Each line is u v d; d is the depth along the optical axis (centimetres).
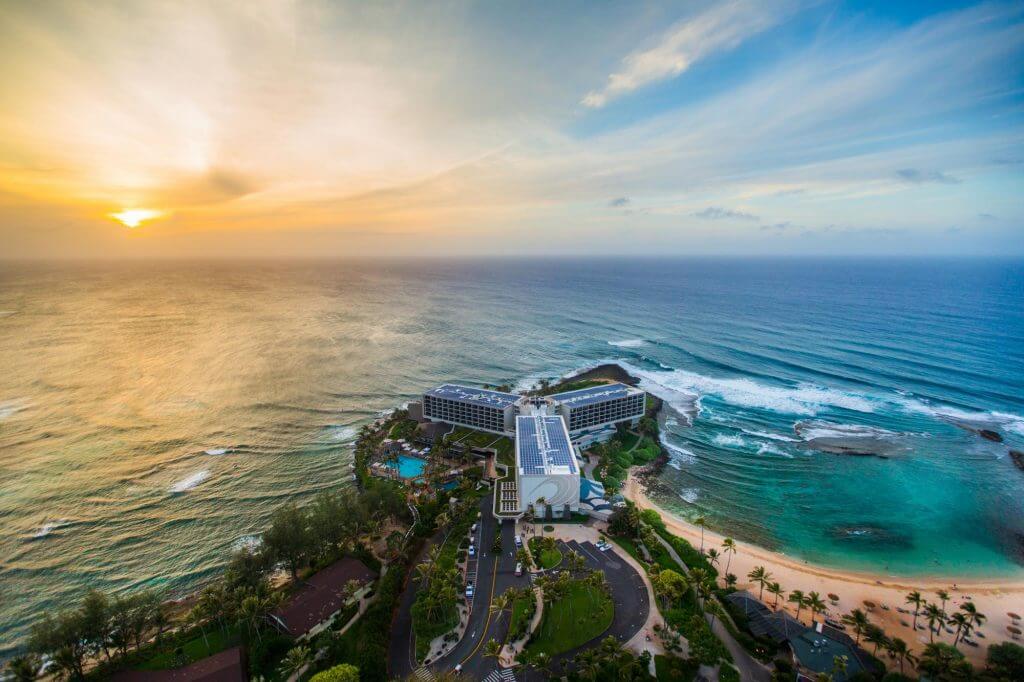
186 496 15050
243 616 8850
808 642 8825
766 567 11825
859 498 14975
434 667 8456
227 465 16950
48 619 8725
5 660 9562
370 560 11194
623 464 16600
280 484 15775
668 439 18900
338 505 12281
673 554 11825
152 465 16912
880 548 12669
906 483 15800
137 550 12662
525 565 11131
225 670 8112
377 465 16188
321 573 10694
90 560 12288
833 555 12381
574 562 11025
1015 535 13275
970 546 12794
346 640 9019
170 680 7931
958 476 16188
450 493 14325
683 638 9106
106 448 18088
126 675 8131
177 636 9238
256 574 10075
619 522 12494
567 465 13762
